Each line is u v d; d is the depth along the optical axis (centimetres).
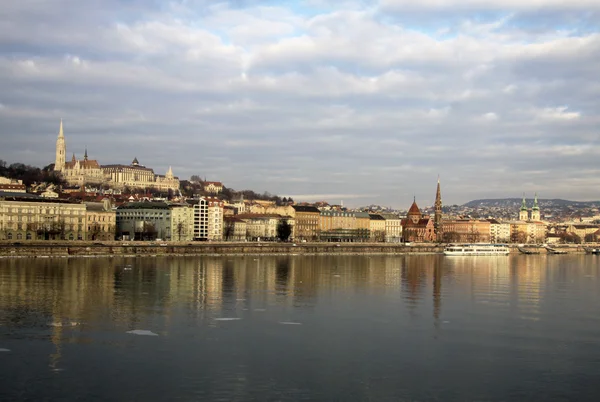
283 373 11994
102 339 14150
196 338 14425
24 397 10638
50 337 14225
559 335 15312
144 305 18412
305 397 10844
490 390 11281
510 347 14088
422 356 13262
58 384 11219
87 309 17562
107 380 11456
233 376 11781
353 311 18175
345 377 11838
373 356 13200
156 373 11862
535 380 11819
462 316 17600
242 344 13962
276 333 15062
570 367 12625
